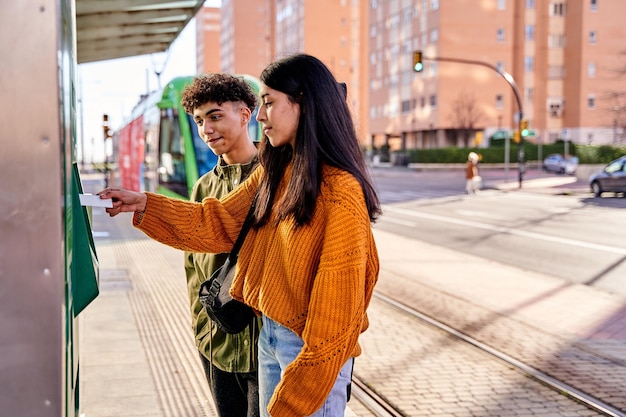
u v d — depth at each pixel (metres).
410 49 61.91
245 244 1.95
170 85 12.44
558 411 4.14
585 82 58.09
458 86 56.84
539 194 26.03
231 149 2.46
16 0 1.15
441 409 4.17
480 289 7.95
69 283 1.28
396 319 6.46
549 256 10.63
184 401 4.14
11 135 1.16
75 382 1.60
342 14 88.38
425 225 15.40
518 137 30.14
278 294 1.73
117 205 1.94
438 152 50.56
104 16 4.45
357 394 4.43
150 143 15.13
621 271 9.27
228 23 119.00
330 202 1.64
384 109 68.25
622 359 5.21
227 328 2.04
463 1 56.34
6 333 1.18
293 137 1.77
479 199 23.70
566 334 5.96
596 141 58.38
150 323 6.16
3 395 1.18
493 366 5.02
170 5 4.31
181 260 10.23
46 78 1.16
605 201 22.06
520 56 58.56
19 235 1.17
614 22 57.94
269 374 1.86
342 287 1.58
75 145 1.65
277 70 1.74
